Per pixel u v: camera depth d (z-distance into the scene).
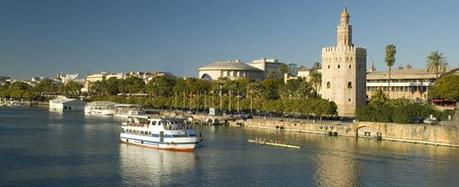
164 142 145.12
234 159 131.88
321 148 152.62
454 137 156.75
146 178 108.00
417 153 142.62
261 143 163.50
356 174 114.50
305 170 118.12
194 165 123.00
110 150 145.25
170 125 147.00
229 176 111.00
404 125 170.38
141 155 136.75
